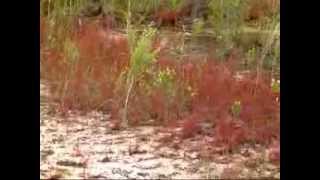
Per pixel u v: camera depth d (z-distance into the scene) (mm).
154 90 9555
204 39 12719
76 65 10414
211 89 9680
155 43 11727
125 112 9125
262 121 8648
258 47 12203
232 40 12391
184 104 9562
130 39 10766
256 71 11062
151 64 10312
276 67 11078
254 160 7699
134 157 7816
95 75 10266
